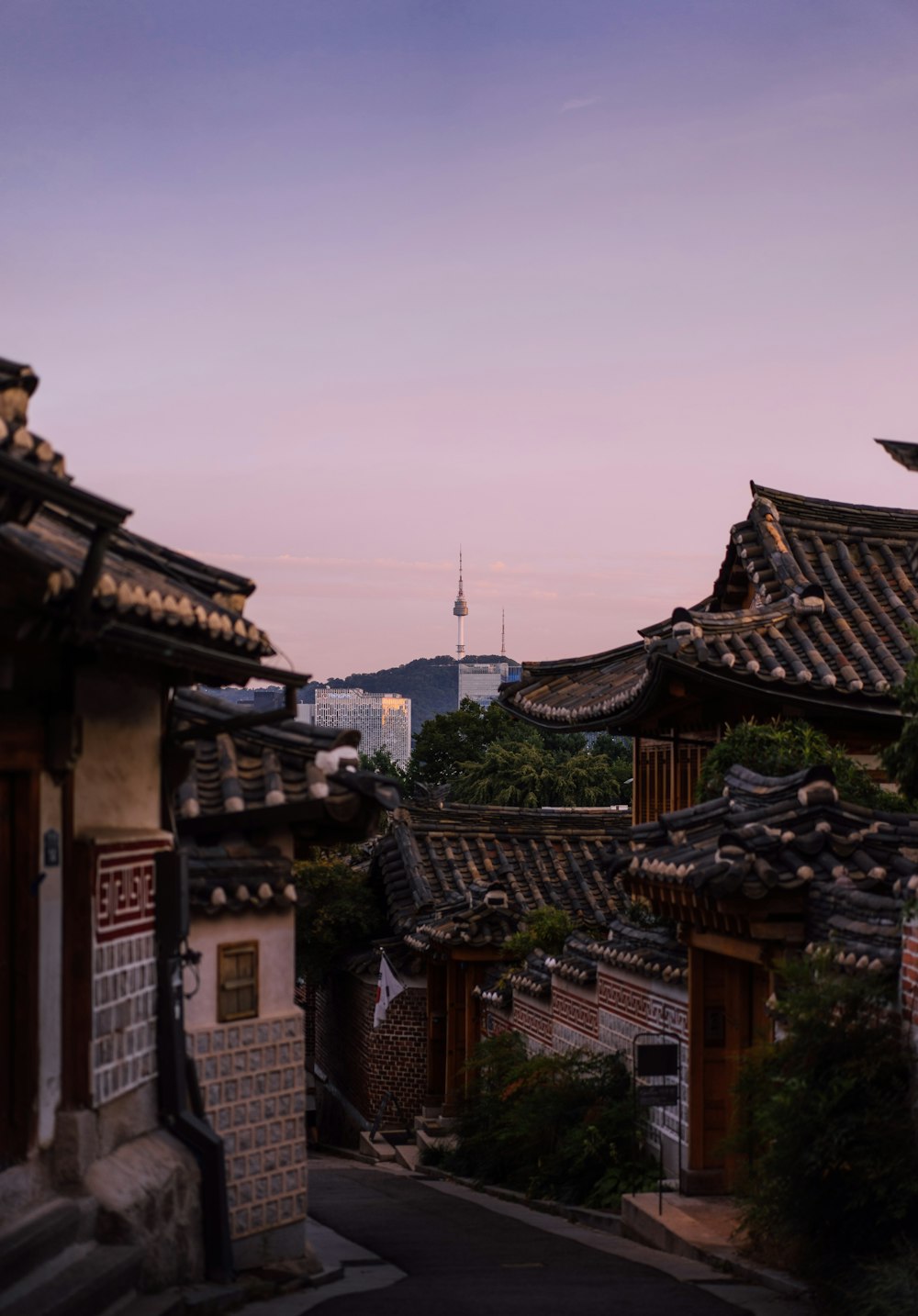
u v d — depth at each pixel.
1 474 6.63
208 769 11.94
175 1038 10.12
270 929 11.53
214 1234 9.86
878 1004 10.66
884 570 21.72
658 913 15.06
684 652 18.62
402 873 29.95
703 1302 10.08
